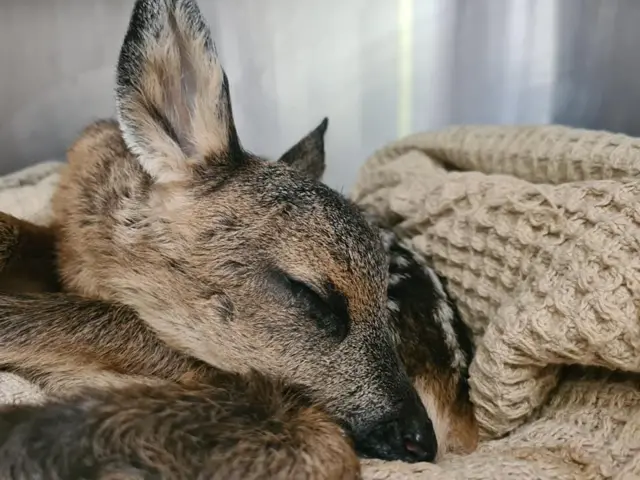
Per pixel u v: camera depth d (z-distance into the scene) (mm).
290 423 208
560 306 225
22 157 401
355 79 420
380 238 270
